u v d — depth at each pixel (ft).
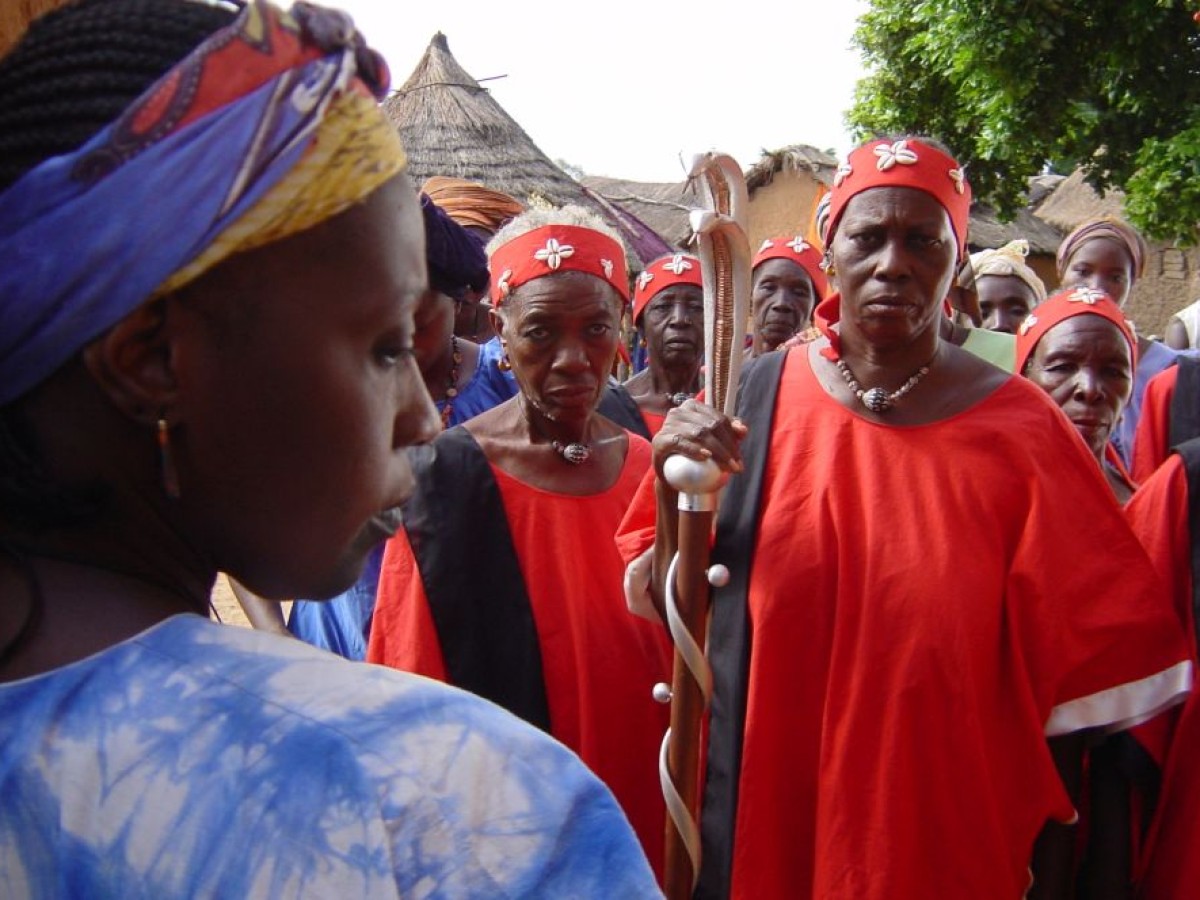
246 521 2.41
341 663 2.31
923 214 6.85
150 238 2.10
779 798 6.78
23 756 2.16
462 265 9.25
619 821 2.33
